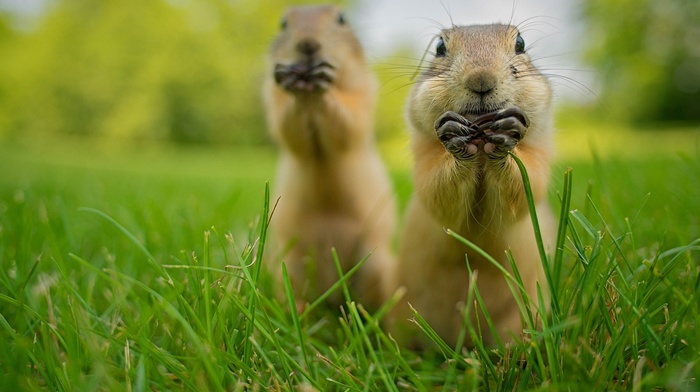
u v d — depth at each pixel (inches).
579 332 17.0
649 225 21.7
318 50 23.4
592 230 17.5
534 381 16.6
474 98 18.6
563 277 20.1
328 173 23.8
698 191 24.1
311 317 20.8
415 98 19.5
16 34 171.8
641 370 16.1
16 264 19.4
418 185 19.6
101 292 19.6
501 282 19.7
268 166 78.2
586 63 172.9
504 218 19.0
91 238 23.0
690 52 163.6
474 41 19.4
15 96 152.6
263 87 25.9
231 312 17.4
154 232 22.7
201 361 16.4
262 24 143.3
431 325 20.2
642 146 80.7
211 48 145.3
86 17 155.9
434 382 17.4
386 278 22.7
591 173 34.6
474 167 18.7
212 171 66.1
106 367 16.1
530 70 19.4
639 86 166.4
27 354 16.3
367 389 16.3
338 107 23.1
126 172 59.1
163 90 144.6
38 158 86.0
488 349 18.4
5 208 24.2
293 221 24.2
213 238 22.4
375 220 24.1
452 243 19.6
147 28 146.3
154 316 17.9
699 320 16.5
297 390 16.6
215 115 146.6
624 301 16.9
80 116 152.1
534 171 18.8
